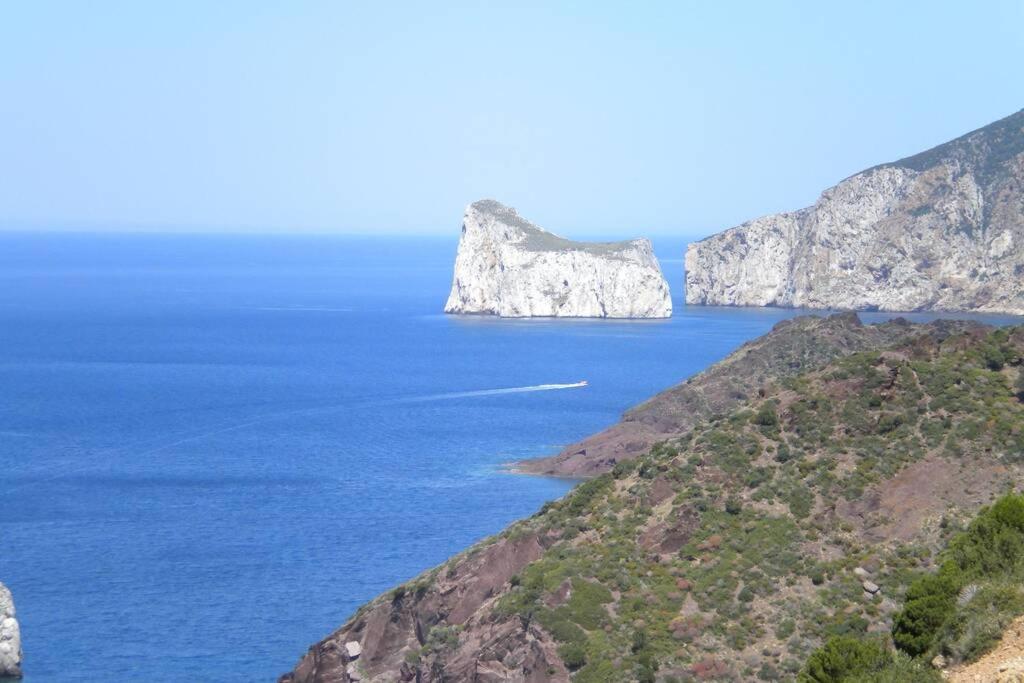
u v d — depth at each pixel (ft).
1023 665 108.47
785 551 189.47
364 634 210.59
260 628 262.88
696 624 178.19
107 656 245.04
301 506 386.11
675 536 196.03
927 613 128.88
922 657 124.36
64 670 237.66
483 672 181.98
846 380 227.61
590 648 176.86
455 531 350.43
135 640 255.09
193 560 319.06
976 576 136.05
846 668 127.95
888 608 175.83
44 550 330.54
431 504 387.34
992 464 198.08
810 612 177.47
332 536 344.90
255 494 406.82
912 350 239.30
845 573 183.62
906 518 192.03
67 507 387.34
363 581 298.56
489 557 207.82
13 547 333.83
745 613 179.73
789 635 174.29
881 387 223.30
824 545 189.98
